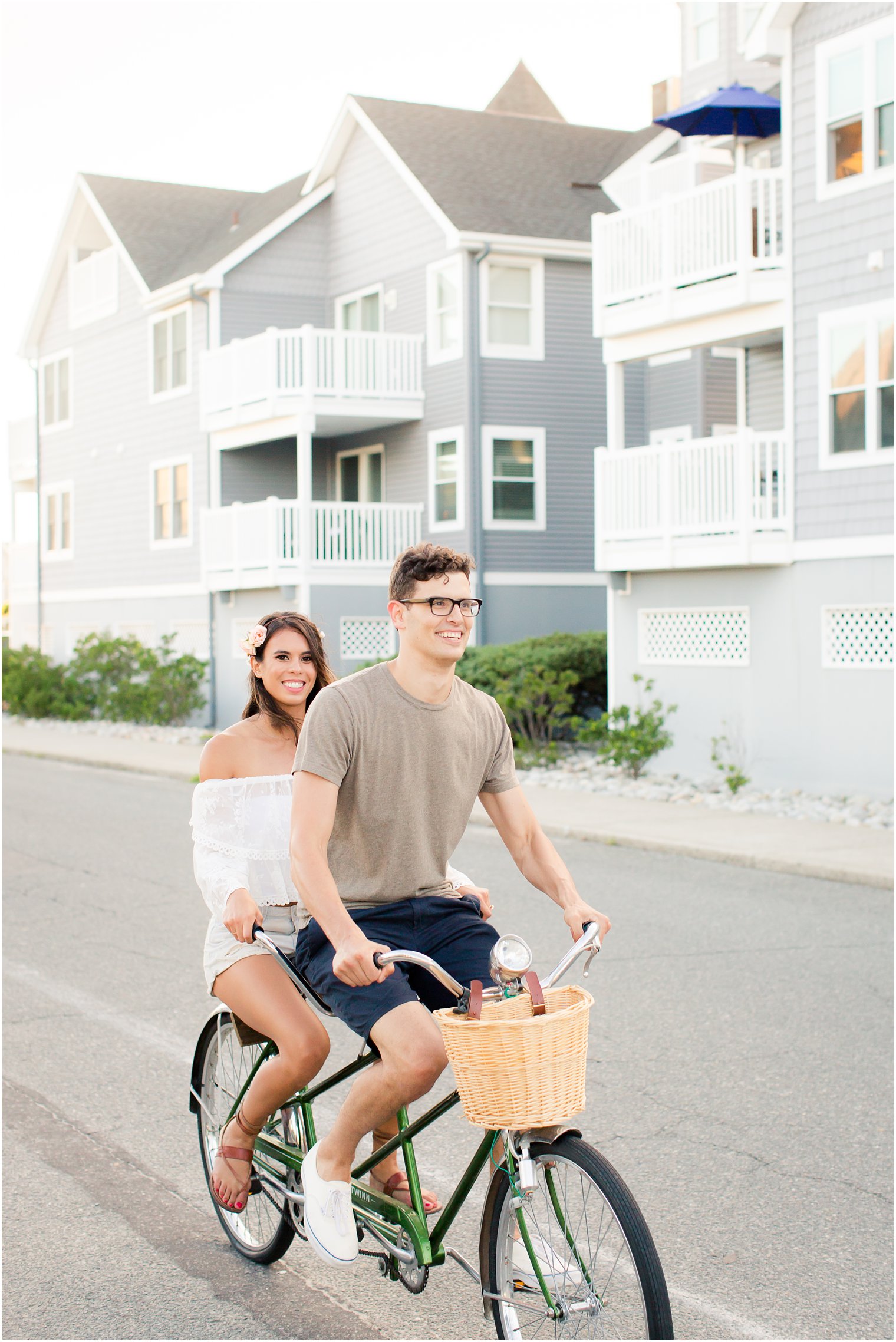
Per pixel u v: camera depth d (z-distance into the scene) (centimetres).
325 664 400
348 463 2697
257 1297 373
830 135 1543
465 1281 384
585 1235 303
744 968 751
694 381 2384
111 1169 470
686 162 2214
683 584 1703
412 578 327
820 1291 369
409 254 2481
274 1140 383
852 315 1518
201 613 2756
